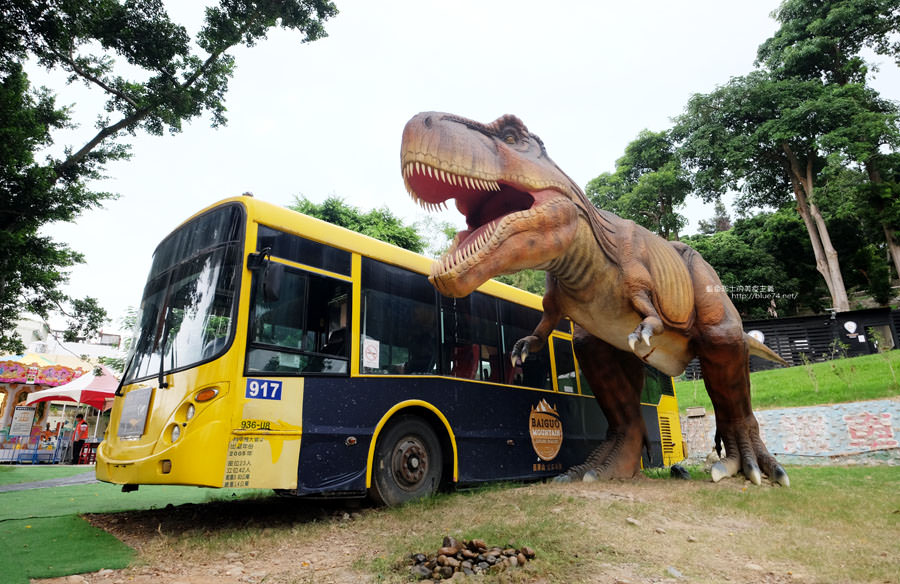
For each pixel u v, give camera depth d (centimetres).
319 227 560
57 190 1286
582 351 703
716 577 314
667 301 605
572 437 816
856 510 493
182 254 553
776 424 1338
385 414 556
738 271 3381
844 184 2802
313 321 527
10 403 1672
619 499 489
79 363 3142
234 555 383
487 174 493
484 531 387
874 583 305
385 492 541
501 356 743
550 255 521
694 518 446
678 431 1089
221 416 442
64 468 1230
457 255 488
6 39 1106
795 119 2852
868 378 1558
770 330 2644
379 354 577
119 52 1304
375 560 346
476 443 654
